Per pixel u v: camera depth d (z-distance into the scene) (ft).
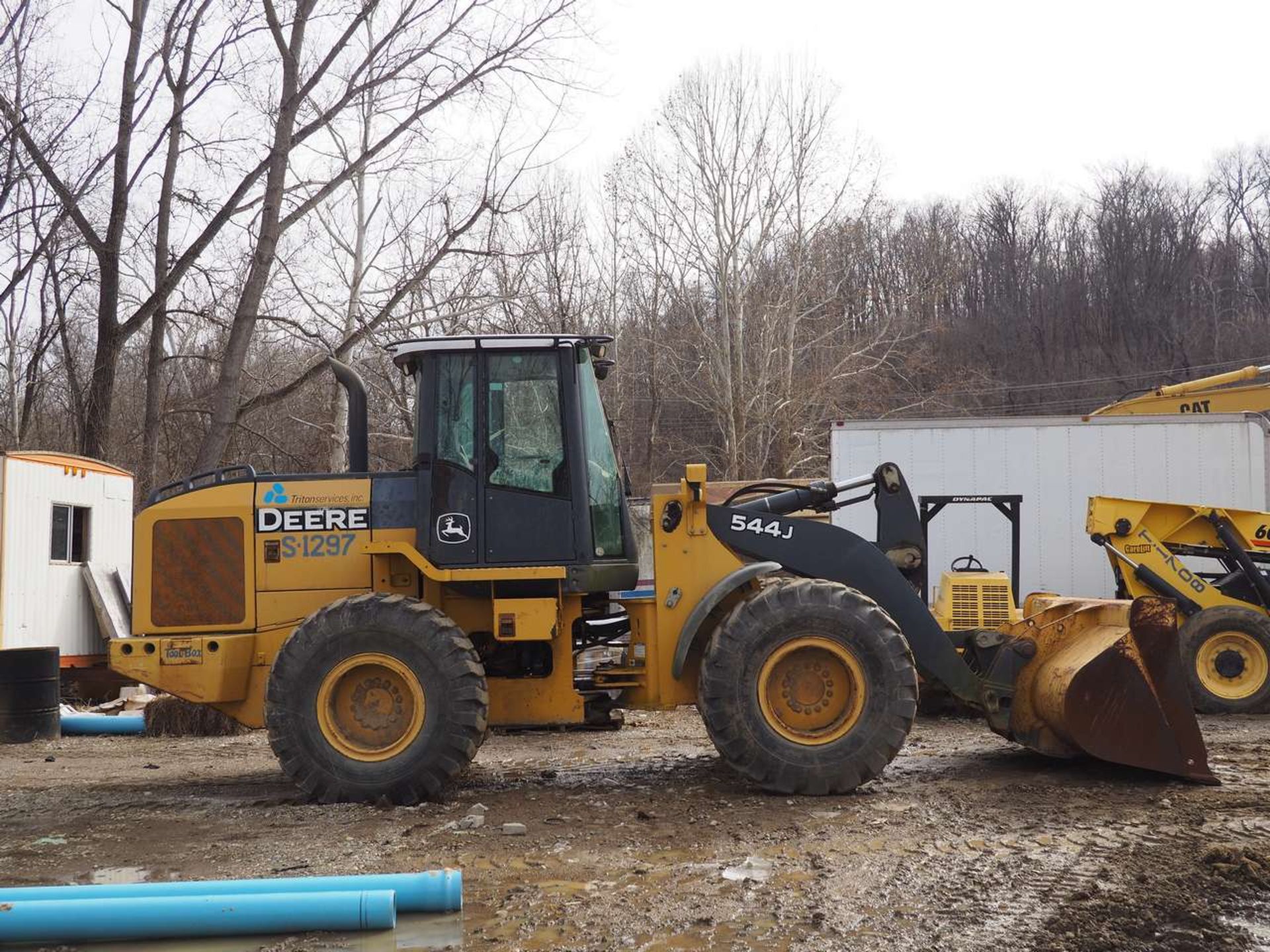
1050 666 24.52
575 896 16.80
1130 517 38.24
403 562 24.77
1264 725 34.53
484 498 23.84
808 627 22.80
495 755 29.94
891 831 19.99
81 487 50.03
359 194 80.12
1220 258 200.13
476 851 19.30
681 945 14.73
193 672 24.26
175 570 24.97
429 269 67.97
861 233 128.77
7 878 18.34
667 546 24.30
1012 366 184.65
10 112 60.08
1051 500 46.78
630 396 117.91
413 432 25.79
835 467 47.62
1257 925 15.06
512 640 23.56
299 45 59.98
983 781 24.26
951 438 47.14
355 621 22.76
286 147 59.72
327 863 18.72
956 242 178.91
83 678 49.70
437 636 22.71
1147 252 195.72
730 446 111.55
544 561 23.79
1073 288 194.80
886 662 22.72
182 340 91.81
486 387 24.09
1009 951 14.20
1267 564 39.60
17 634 44.86
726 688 22.74
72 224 65.67
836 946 14.55
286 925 15.64
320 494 24.90
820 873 17.58
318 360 77.30
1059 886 16.69
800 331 117.39
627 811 22.12
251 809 22.93
